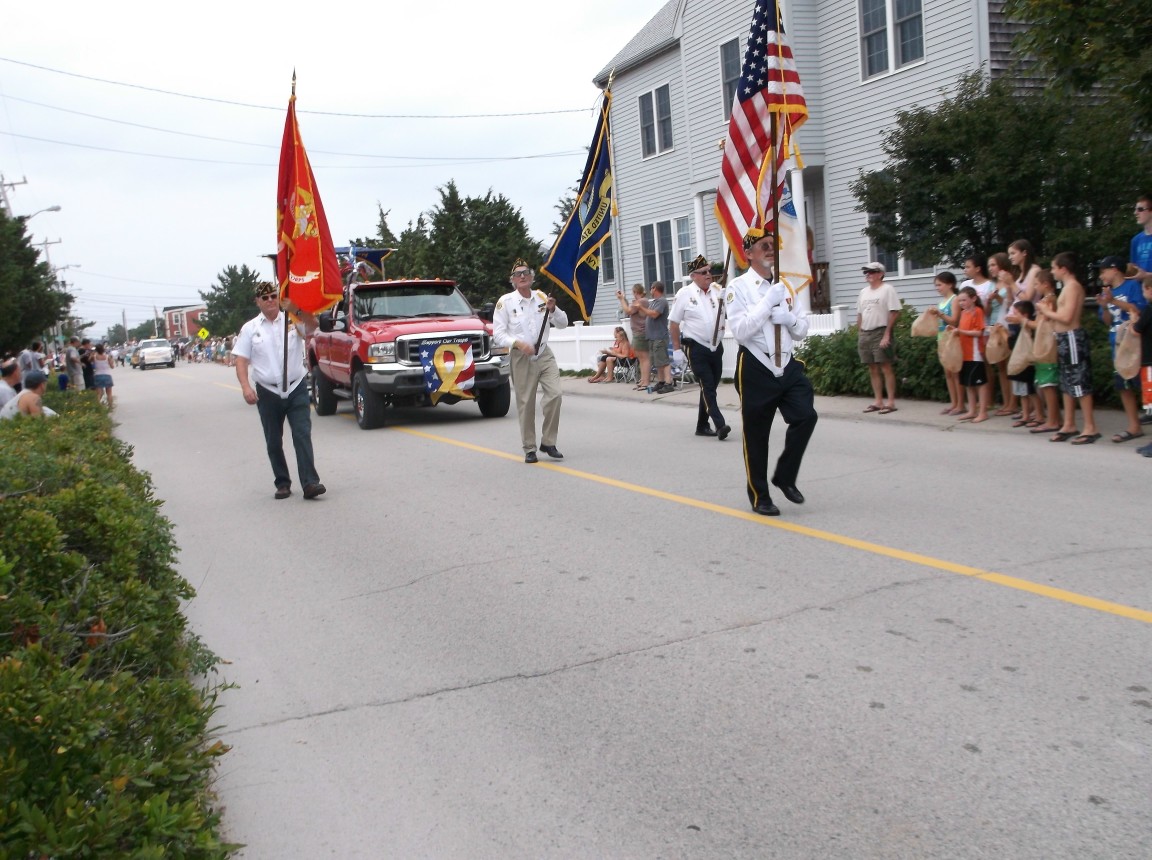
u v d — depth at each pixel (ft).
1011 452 32.68
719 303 38.93
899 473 30.53
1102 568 19.84
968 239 47.21
